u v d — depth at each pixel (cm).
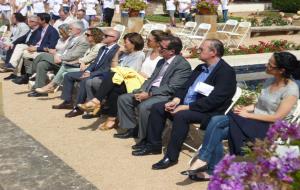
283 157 266
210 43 576
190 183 521
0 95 626
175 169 559
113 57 787
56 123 751
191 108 562
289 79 518
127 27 1720
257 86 888
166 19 2247
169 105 582
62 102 870
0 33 1461
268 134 301
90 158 598
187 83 603
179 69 641
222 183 264
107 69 783
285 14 2464
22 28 1122
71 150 627
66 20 1298
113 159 594
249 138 503
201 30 1608
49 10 1748
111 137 681
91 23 1848
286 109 504
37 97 917
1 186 367
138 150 609
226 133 518
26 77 1030
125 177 539
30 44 1055
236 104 670
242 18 2161
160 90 636
